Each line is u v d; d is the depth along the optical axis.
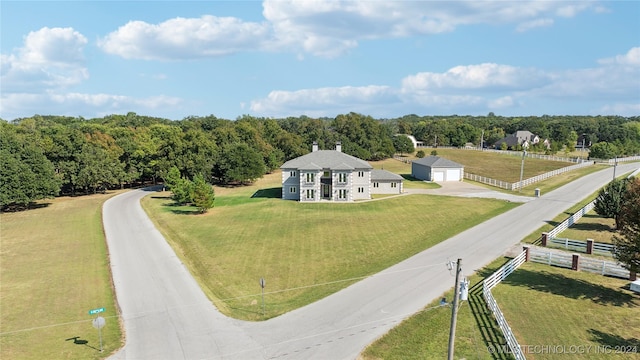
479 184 92.81
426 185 93.00
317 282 37.62
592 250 42.06
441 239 48.28
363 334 27.33
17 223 66.81
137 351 26.36
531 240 46.84
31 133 106.88
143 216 69.44
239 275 40.28
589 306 30.94
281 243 50.44
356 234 53.22
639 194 32.97
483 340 26.22
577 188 80.12
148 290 36.75
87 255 48.00
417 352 25.11
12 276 41.66
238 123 150.12
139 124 183.50
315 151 85.25
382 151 148.12
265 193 91.38
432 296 32.62
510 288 34.16
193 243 51.69
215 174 107.50
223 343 26.95
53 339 28.41
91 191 102.88
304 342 26.64
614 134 183.62
